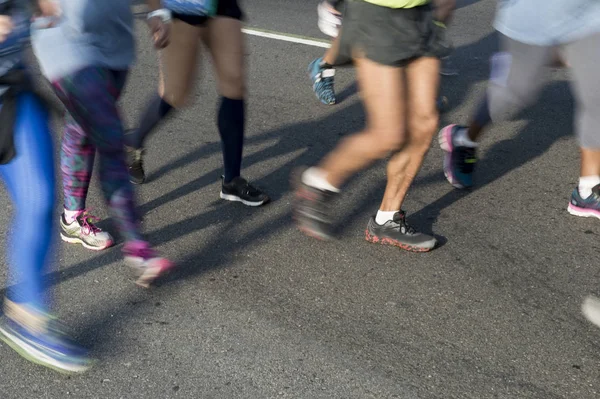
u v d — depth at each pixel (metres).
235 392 3.04
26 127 2.81
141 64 6.95
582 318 3.50
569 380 3.11
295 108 5.95
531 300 3.63
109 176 3.17
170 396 3.01
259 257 3.97
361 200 4.54
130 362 3.19
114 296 3.64
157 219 4.34
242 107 4.27
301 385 3.07
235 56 4.11
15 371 3.13
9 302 3.08
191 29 4.02
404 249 4.02
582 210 4.34
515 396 3.02
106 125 3.16
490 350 3.29
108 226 4.23
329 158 3.69
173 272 3.83
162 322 3.45
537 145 5.25
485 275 3.83
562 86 6.20
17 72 2.78
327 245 4.08
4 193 4.56
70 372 3.11
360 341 3.34
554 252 4.04
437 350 3.28
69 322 3.44
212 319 3.48
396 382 3.09
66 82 3.12
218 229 4.24
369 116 3.61
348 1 3.52
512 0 4.04
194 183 4.75
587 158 4.23
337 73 6.62
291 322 3.46
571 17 3.76
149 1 3.72
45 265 2.99
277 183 4.77
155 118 4.40
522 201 4.55
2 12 2.68
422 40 3.49
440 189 4.68
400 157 3.84
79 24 3.08
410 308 3.57
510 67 4.07
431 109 3.67
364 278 3.80
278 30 7.88
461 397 3.01
